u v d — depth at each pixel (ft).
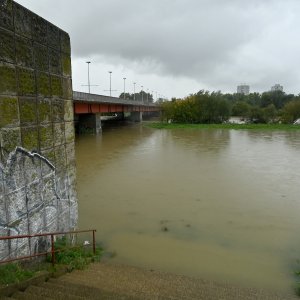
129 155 92.07
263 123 227.40
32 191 22.97
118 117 294.66
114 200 49.78
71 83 29.17
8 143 19.97
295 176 66.85
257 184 60.29
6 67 19.47
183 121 230.89
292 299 24.70
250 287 27.20
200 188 57.00
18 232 21.40
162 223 41.19
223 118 232.32
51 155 25.59
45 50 24.09
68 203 29.27
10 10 19.67
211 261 31.96
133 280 24.02
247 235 38.01
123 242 35.70
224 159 86.12
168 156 90.48
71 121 29.45
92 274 24.25
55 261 25.16
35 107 22.94
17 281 18.02
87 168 73.26
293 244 35.86
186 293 22.38
